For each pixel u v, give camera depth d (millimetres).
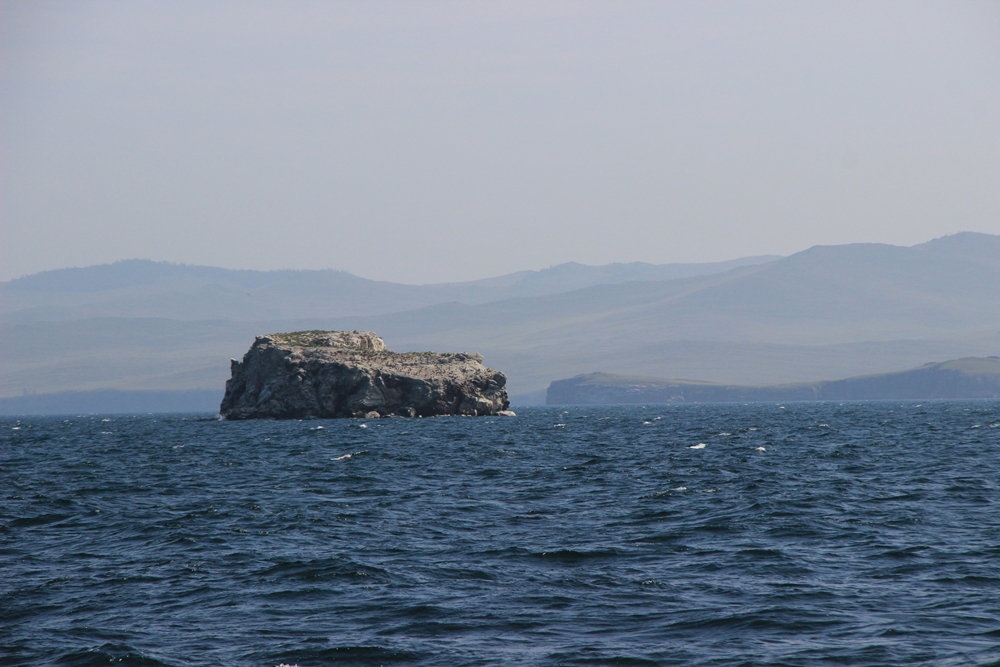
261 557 119500
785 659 77688
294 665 78438
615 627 87500
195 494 187875
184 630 88500
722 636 84125
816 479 198125
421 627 88250
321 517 151000
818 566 110438
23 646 84500
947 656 77500
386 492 185125
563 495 176750
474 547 124438
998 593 96562
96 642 85062
